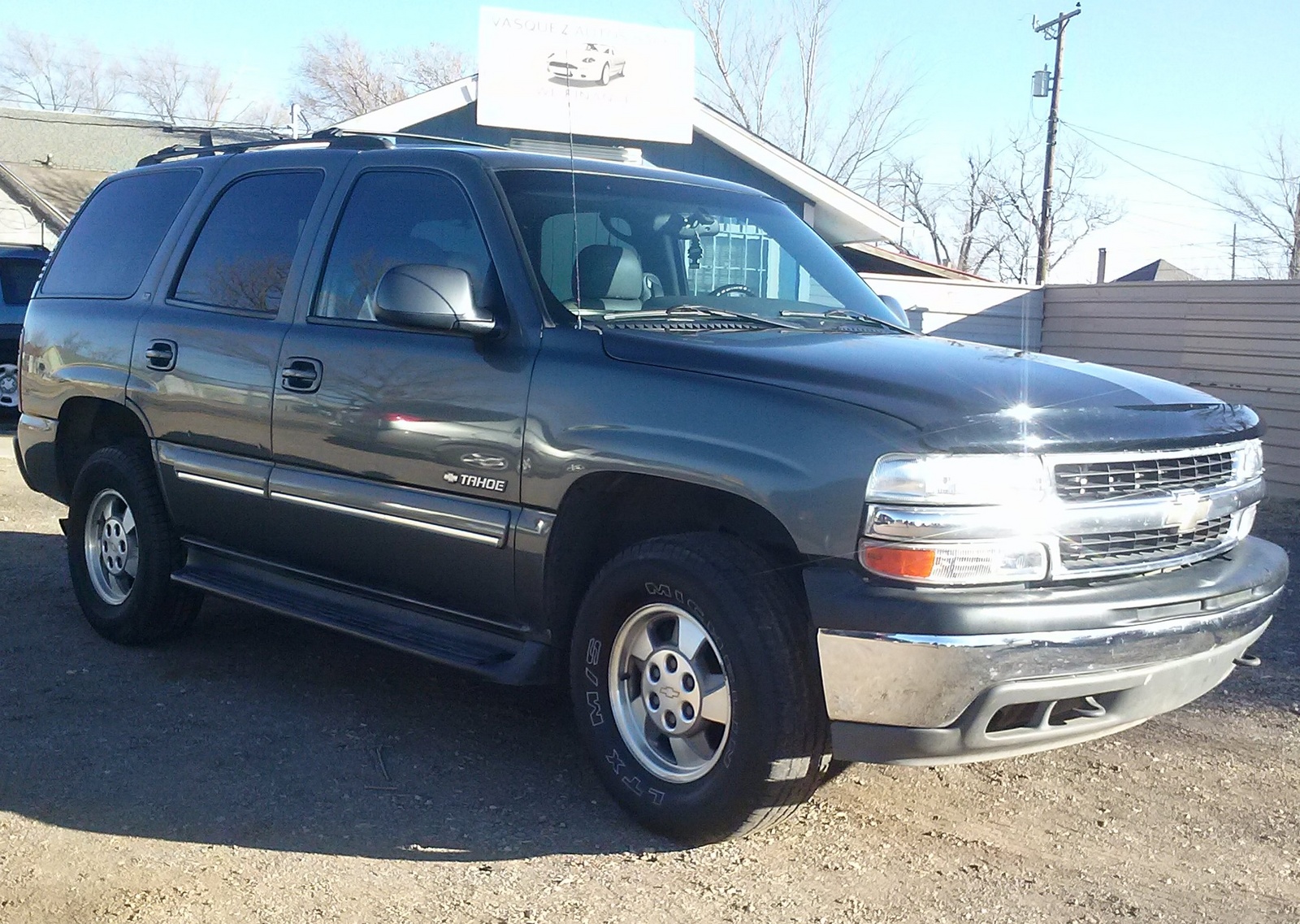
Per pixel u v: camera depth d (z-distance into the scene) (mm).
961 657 3205
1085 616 3320
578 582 4035
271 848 3643
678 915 3275
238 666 5379
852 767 4355
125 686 5074
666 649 3736
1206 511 3691
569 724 4762
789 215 5234
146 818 3830
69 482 6027
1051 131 30672
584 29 14516
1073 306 14828
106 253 5902
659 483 3742
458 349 4184
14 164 29922
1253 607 3766
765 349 3795
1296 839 3881
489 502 4086
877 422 3330
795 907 3340
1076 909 3385
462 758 4379
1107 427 3498
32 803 3912
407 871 3514
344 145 5094
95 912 3242
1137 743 4715
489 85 14242
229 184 5395
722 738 3633
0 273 14266
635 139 15023
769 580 3496
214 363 5016
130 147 33281
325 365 4562
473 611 4266
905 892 3449
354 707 4887
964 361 3832
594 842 3725
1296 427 11125
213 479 5027
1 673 5191
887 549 3256
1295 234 36344
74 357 5738
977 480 3260
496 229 4258
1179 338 12789
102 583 5770
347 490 4484
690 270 4629
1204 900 3455
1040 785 4273
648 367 3779
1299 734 4840
